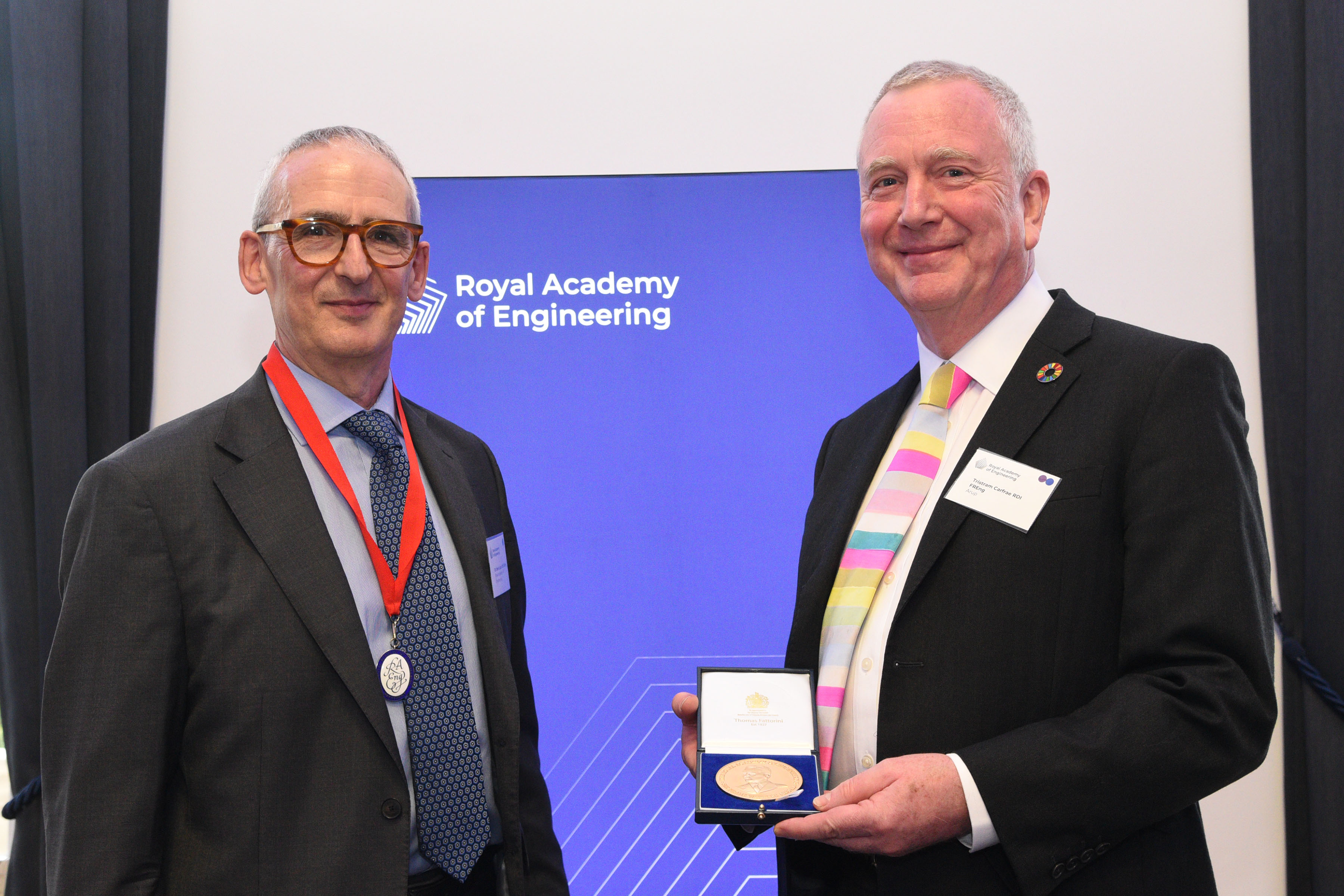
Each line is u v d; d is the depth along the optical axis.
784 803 1.25
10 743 2.53
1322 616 2.61
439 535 1.59
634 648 2.64
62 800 1.23
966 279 1.42
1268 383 2.70
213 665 1.30
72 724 1.24
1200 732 1.13
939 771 1.17
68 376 2.59
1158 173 2.75
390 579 1.46
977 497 1.33
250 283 1.55
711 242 2.71
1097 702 1.21
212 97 2.74
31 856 2.50
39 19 2.62
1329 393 2.62
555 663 2.63
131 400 2.68
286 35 2.74
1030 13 2.76
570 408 2.68
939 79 1.46
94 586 1.27
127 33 2.70
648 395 2.69
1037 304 1.49
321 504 1.45
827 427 2.68
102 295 2.65
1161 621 1.19
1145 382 1.29
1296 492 2.67
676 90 2.78
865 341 2.69
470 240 2.70
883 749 1.31
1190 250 2.75
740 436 2.69
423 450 1.67
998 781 1.16
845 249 2.70
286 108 2.74
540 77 2.77
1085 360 1.37
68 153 2.62
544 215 2.71
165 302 2.72
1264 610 1.20
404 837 1.32
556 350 2.70
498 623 1.58
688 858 2.58
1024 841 1.15
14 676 2.54
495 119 2.76
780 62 2.77
